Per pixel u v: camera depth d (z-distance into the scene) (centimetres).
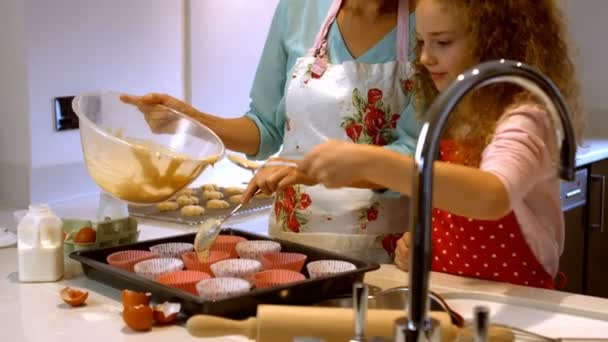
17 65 210
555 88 77
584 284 294
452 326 100
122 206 156
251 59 282
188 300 115
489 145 123
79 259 136
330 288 126
